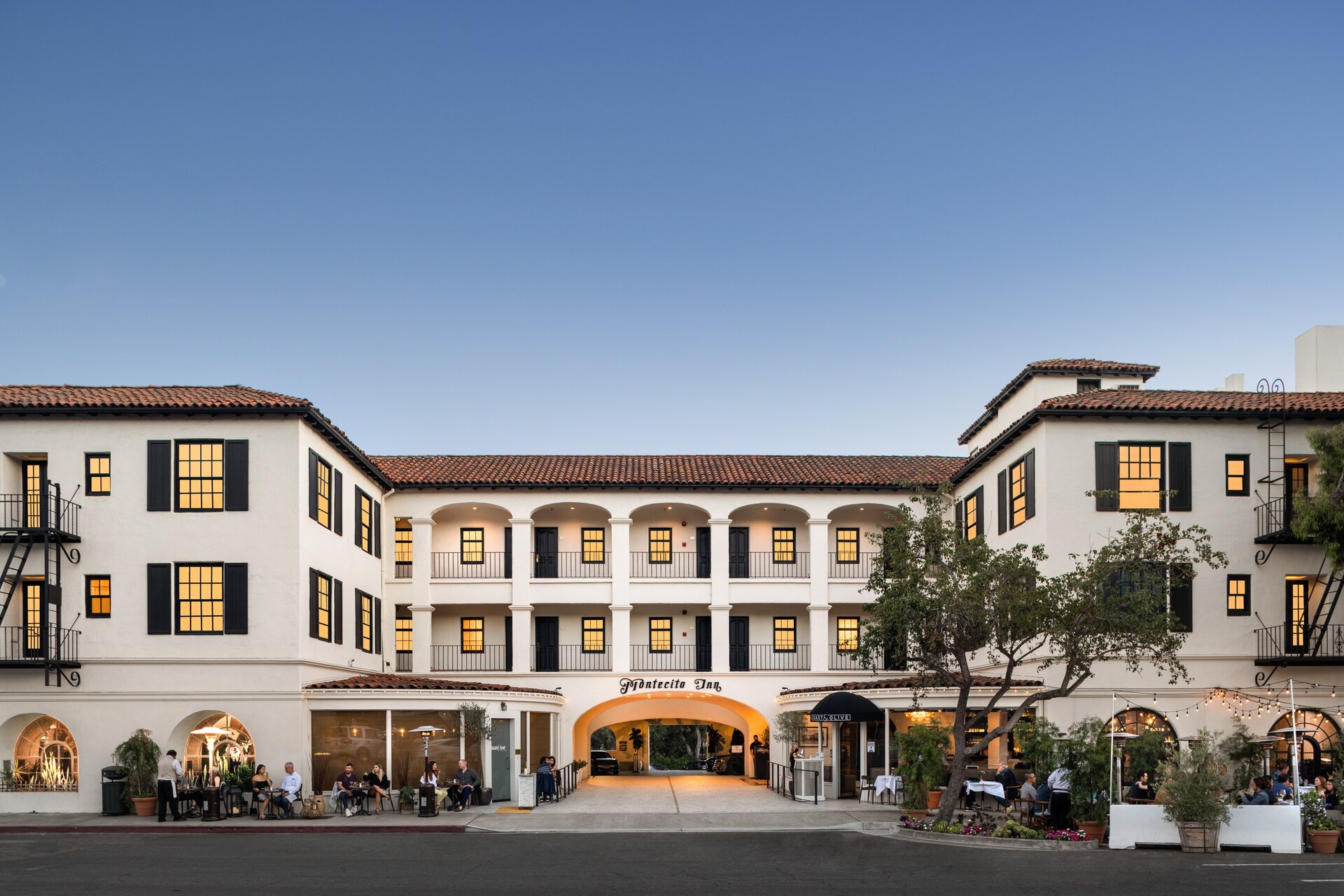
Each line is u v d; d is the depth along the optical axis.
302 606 31.48
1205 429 33.31
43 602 29.97
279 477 31.67
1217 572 32.81
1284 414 32.88
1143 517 27.25
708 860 22.27
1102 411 32.69
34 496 31.92
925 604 26.41
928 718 34.69
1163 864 21.67
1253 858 22.55
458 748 32.88
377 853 23.38
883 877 20.02
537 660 43.25
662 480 41.59
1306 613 33.12
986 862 21.97
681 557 43.78
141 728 30.73
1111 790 24.95
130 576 31.23
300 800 30.08
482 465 43.66
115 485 31.50
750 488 41.50
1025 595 25.92
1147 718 32.59
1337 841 23.66
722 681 41.44
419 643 41.25
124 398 31.91
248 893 18.33
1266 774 31.34
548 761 35.12
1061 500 32.75
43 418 31.53
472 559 43.19
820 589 41.88
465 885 19.16
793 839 25.80
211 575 31.45
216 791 29.11
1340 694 32.38
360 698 31.83
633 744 58.53
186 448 31.75
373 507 39.94
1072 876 20.03
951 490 28.75
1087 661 26.41
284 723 30.98
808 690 38.72
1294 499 31.77
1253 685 32.41
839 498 42.16
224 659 30.98
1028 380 38.28
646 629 43.81
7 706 30.80
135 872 20.64
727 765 49.59
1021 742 29.66
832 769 35.66
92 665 30.88
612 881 19.64
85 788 30.55
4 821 28.80
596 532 43.78
